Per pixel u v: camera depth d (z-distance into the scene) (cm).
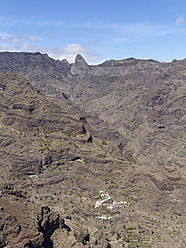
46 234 14188
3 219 12650
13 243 12006
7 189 15562
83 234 15388
